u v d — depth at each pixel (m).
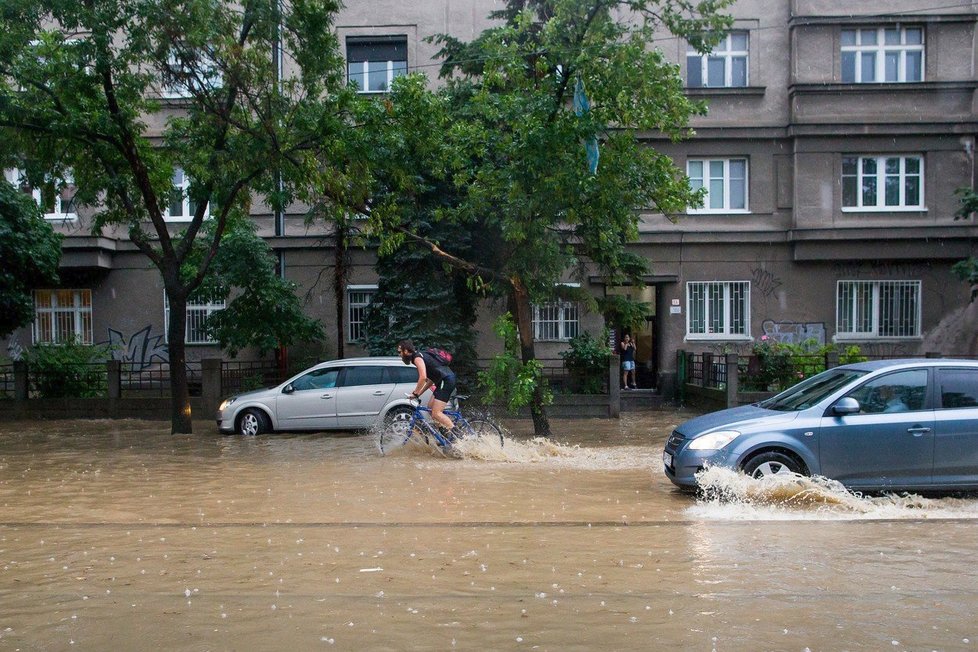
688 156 22.03
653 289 23.30
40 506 8.63
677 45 21.97
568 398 19.02
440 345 18.83
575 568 6.12
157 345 22.80
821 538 7.05
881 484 8.54
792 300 22.09
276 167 14.03
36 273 19.25
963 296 21.80
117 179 14.83
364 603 5.30
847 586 5.66
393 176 14.49
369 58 22.72
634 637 4.66
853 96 21.55
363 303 22.70
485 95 13.65
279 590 5.59
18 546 6.88
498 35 13.23
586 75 12.38
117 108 14.30
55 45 13.87
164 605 5.27
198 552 6.64
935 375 8.80
